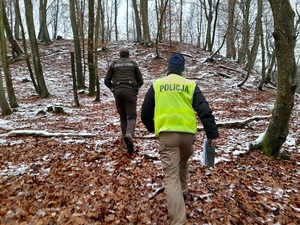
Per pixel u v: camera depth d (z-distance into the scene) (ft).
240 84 51.55
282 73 15.62
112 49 87.40
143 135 21.09
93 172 14.26
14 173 14.37
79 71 52.54
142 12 87.10
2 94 31.48
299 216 10.57
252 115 29.99
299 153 17.81
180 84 9.72
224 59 77.15
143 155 16.46
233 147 17.99
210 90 49.55
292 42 15.19
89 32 44.01
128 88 16.92
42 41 96.37
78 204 11.32
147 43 88.48
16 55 73.87
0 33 33.86
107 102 41.16
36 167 15.01
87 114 31.76
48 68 69.67
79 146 18.26
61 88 53.67
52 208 11.07
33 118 29.53
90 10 43.04
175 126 9.36
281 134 16.38
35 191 12.43
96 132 22.30
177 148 9.57
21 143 19.17
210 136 9.05
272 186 13.00
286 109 15.92
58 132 21.97
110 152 16.98
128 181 13.23
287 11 14.93
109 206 11.14
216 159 15.80
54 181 13.35
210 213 10.66
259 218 10.43
